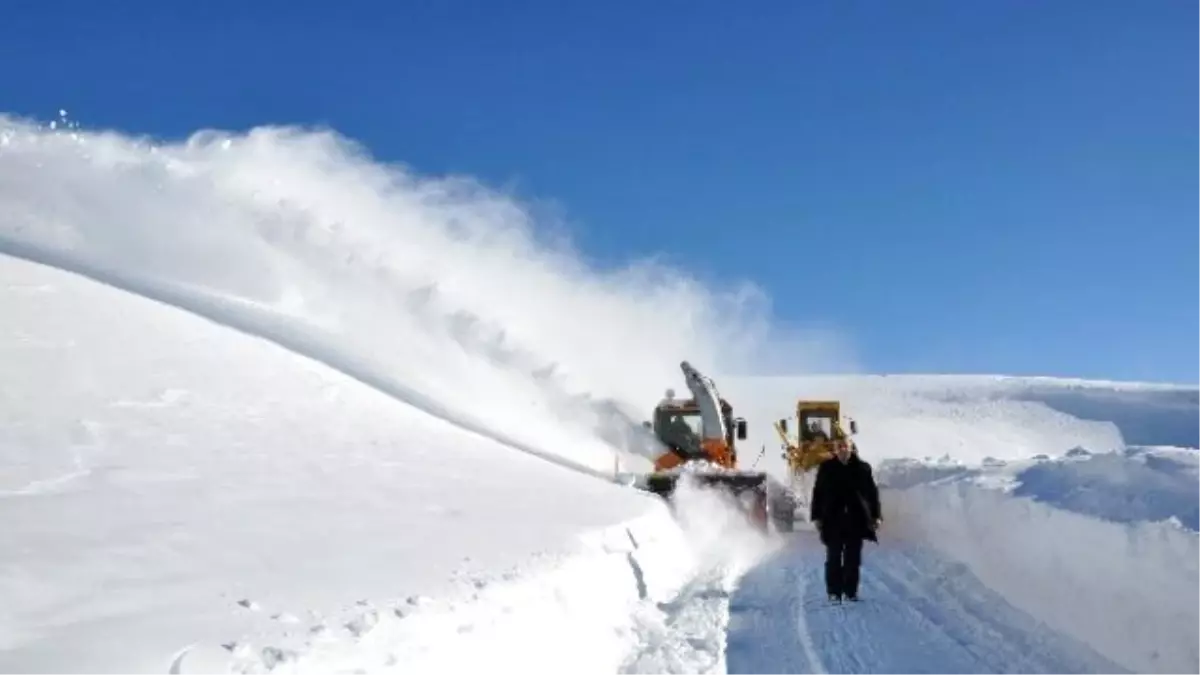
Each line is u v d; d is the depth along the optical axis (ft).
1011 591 33.58
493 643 19.47
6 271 41.06
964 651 27.68
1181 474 27.86
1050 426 195.83
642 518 41.91
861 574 43.57
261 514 23.86
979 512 39.86
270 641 14.39
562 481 46.91
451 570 22.02
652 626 30.94
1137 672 23.25
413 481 34.91
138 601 15.39
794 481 78.95
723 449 71.00
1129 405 211.00
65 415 28.71
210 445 30.73
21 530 18.45
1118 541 25.07
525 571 23.99
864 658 27.20
